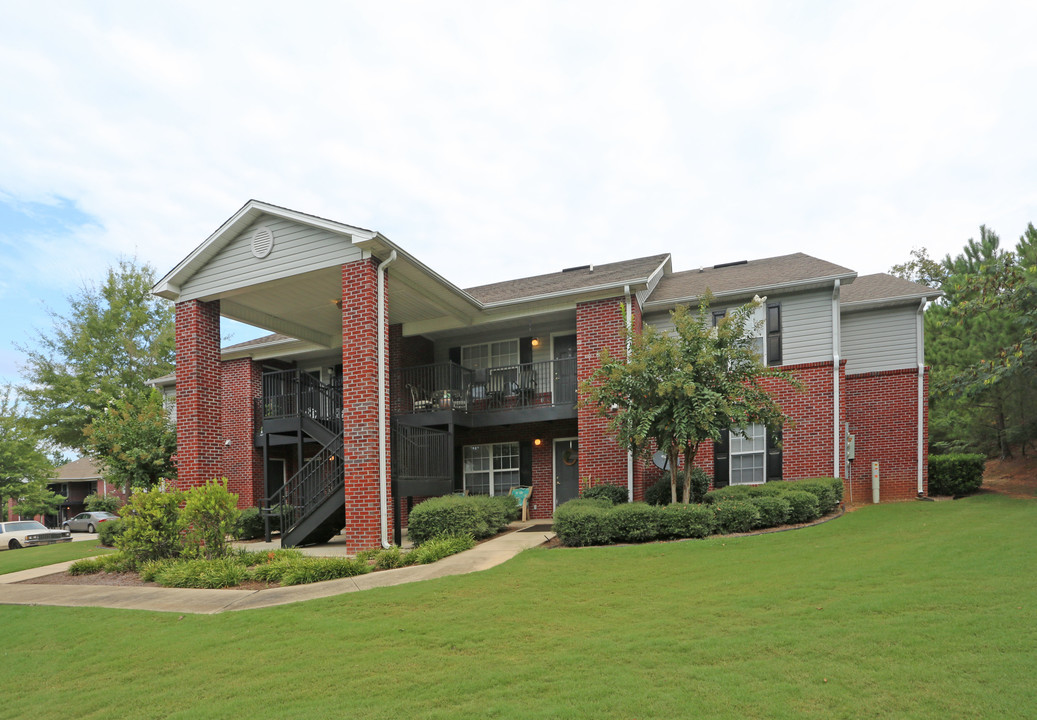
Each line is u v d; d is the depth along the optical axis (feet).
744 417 36.14
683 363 36.83
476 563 30.68
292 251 40.68
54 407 89.92
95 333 92.63
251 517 50.55
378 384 38.06
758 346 49.44
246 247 42.24
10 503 108.99
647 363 37.58
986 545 27.22
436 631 19.89
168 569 32.37
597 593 23.66
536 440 56.03
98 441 53.93
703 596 22.29
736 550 29.86
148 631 22.40
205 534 35.14
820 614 19.21
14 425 102.37
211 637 20.90
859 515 39.17
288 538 41.93
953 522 34.14
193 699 15.60
